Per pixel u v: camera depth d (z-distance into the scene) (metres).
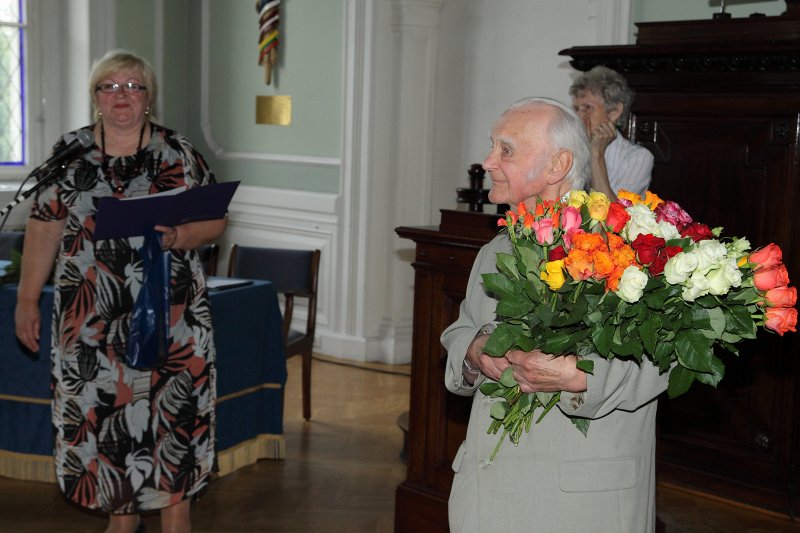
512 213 1.71
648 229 1.62
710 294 1.56
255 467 4.28
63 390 3.04
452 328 2.05
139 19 6.78
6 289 3.85
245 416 4.25
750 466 4.02
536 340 1.66
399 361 6.31
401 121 6.11
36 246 3.11
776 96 3.82
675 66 4.01
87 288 3.00
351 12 6.09
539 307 1.62
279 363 4.34
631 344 1.58
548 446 1.79
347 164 6.22
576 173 1.85
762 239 3.92
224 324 4.00
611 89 3.43
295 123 6.56
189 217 2.98
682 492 4.17
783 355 3.91
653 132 4.14
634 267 1.53
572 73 5.38
